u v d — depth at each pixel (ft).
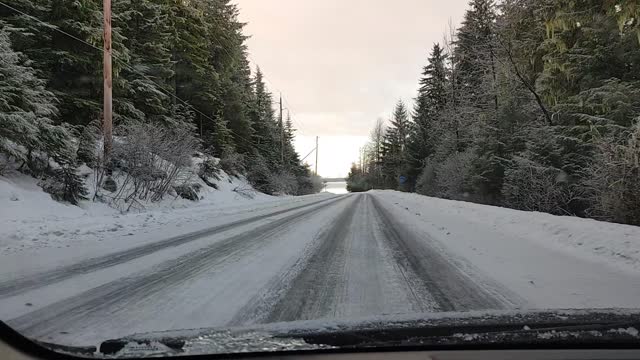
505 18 81.51
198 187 88.69
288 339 9.75
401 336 9.62
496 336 9.40
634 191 43.80
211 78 129.49
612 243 30.27
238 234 39.47
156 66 97.40
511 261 27.99
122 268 25.14
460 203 74.02
